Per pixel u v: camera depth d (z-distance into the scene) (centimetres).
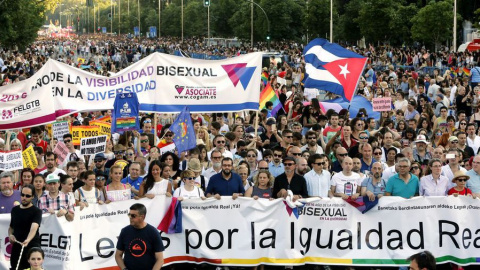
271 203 1297
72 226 1214
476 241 1316
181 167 1585
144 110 1661
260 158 1694
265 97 2372
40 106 1595
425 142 1689
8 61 5428
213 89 1686
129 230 1073
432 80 2947
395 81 3697
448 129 2006
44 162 1584
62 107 1612
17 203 1219
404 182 1334
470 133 1864
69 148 1669
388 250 1308
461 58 4812
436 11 6538
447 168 1449
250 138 1819
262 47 8856
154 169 1309
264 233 1296
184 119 1483
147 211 1266
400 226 1308
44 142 1798
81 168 1473
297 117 2222
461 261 1311
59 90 1611
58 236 1201
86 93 1623
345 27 7988
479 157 1362
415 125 2023
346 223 1305
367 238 1307
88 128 1683
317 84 2122
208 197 1289
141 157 1543
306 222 1302
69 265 1206
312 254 1304
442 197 1311
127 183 1378
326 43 2147
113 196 1304
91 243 1230
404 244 1308
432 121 2212
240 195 1322
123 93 1509
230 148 1762
